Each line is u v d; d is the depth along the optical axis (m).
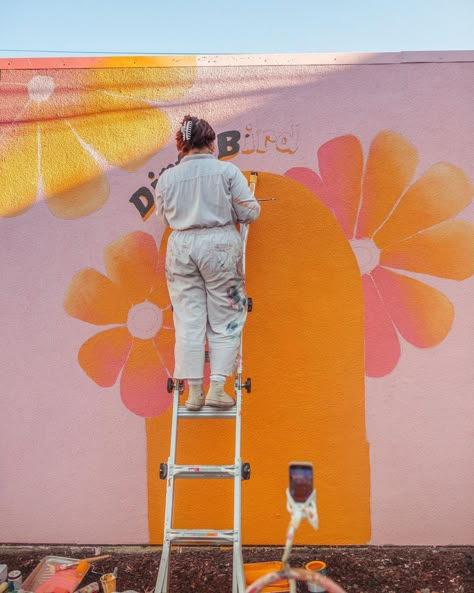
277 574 2.07
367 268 3.85
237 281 3.32
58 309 3.94
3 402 3.95
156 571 3.66
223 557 3.81
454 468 3.82
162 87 3.91
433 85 3.81
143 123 3.91
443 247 3.82
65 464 3.93
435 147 3.81
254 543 3.88
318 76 3.85
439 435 3.82
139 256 3.92
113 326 3.93
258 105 3.87
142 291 3.92
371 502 3.85
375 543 3.85
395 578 3.54
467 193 3.81
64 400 3.94
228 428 3.89
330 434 3.85
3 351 3.95
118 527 3.92
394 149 3.82
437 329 3.83
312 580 2.06
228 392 3.89
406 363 3.84
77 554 3.85
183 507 3.89
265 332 3.88
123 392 3.92
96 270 3.93
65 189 3.94
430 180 3.82
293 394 3.87
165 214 3.36
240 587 2.92
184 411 3.35
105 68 3.92
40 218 3.95
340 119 3.84
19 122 3.95
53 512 3.94
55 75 3.94
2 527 3.95
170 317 3.91
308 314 3.86
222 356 3.26
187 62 3.89
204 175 3.26
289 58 3.86
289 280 3.87
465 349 3.82
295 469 2.14
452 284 3.82
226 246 3.25
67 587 3.38
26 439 3.94
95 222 3.93
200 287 3.34
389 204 3.83
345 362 3.85
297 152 3.86
